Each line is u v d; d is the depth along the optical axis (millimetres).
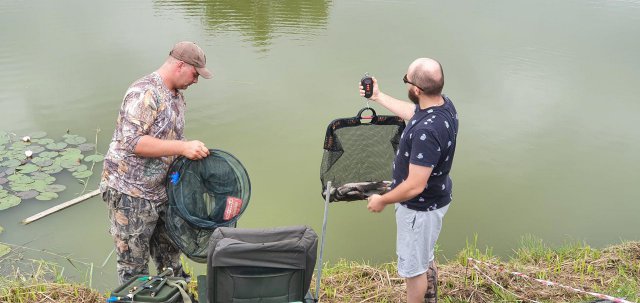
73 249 5176
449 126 2945
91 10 12219
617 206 5992
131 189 3496
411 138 2951
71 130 7219
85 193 5992
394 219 5805
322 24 11797
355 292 4125
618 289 4094
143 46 10094
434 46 10680
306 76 9102
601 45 11109
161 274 3504
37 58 9406
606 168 6840
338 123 3416
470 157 7020
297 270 2932
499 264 4543
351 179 3576
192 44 3445
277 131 7332
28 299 3914
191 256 3562
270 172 6441
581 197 6184
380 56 10008
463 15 12922
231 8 12828
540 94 8891
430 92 2934
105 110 7746
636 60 10391
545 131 7730
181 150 3363
